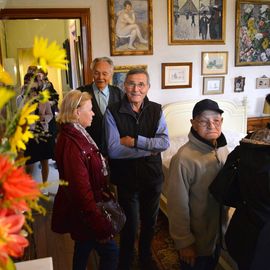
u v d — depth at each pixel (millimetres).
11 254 559
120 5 3186
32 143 3156
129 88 1795
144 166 1866
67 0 3084
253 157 1199
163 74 3480
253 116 3938
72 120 1515
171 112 3521
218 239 1564
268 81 3875
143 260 2127
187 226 1479
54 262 2379
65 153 1457
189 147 1484
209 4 3457
